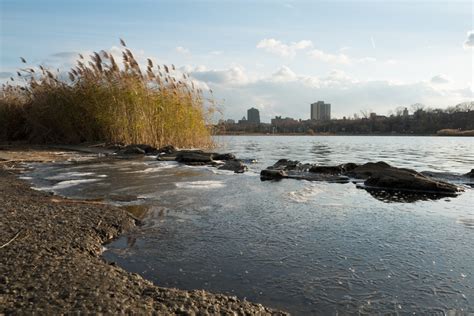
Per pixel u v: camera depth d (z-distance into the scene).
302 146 20.52
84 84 15.32
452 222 4.27
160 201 5.25
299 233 3.85
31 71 16.00
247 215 4.54
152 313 2.18
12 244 3.14
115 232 3.82
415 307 2.37
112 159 11.01
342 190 6.27
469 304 2.40
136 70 14.80
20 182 6.71
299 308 2.37
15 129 17.38
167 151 12.73
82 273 2.65
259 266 3.02
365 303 2.42
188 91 15.58
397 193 6.06
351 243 3.54
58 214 4.18
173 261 3.12
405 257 3.19
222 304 2.36
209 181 7.01
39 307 2.14
